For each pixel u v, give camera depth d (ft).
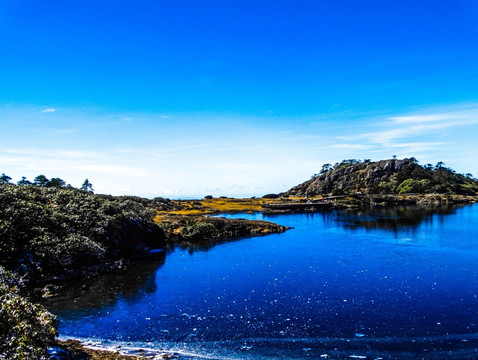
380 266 130.62
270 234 238.07
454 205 504.84
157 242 190.90
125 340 71.56
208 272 128.98
